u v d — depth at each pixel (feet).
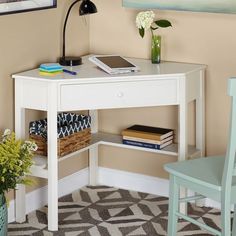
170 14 15.52
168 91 14.66
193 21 15.35
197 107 15.40
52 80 13.98
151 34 15.80
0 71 14.37
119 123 16.46
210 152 15.66
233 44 15.10
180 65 15.33
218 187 12.71
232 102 12.28
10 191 14.88
